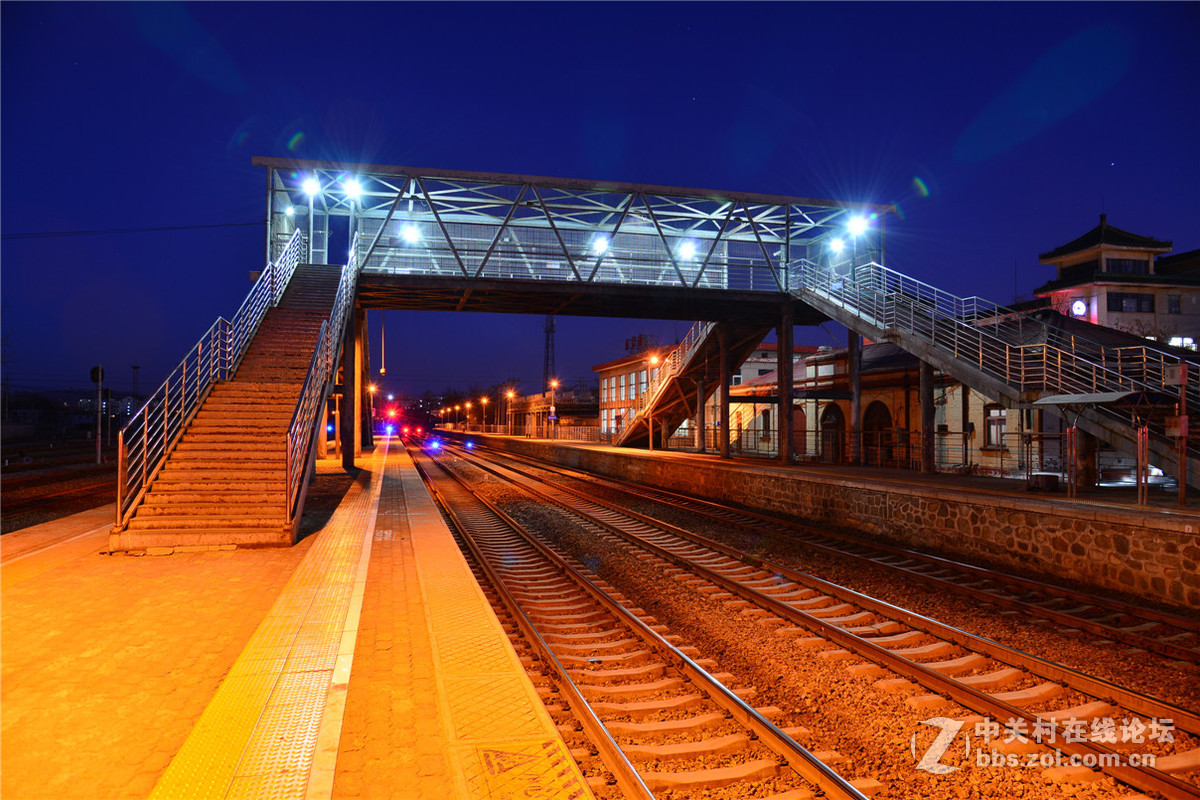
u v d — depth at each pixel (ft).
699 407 100.48
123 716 14.71
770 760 15.71
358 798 11.66
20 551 32.42
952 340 59.77
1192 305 102.53
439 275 70.13
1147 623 26.45
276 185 70.13
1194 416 45.42
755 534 48.06
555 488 82.02
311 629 20.74
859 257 81.46
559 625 27.17
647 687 20.06
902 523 45.91
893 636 25.29
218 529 34.09
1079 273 109.70
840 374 95.66
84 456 124.47
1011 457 67.51
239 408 44.80
